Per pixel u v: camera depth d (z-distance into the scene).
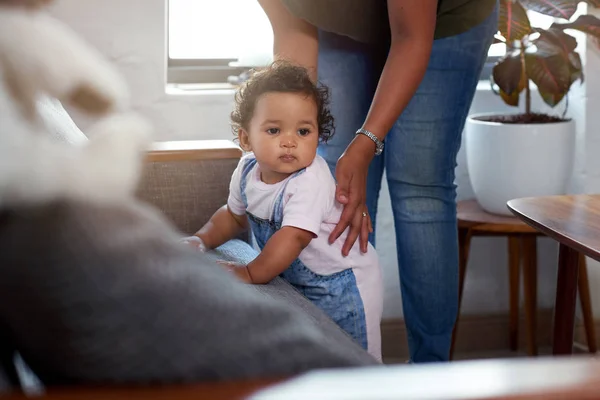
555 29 2.45
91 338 0.55
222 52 2.81
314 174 1.47
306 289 1.54
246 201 1.55
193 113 2.52
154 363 0.56
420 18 1.62
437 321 1.91
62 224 0.53
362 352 0.94
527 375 0.54
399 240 1.92
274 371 0.60
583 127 2.65
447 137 1.85
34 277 0.53
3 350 0.62
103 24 2.43
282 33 1.88
